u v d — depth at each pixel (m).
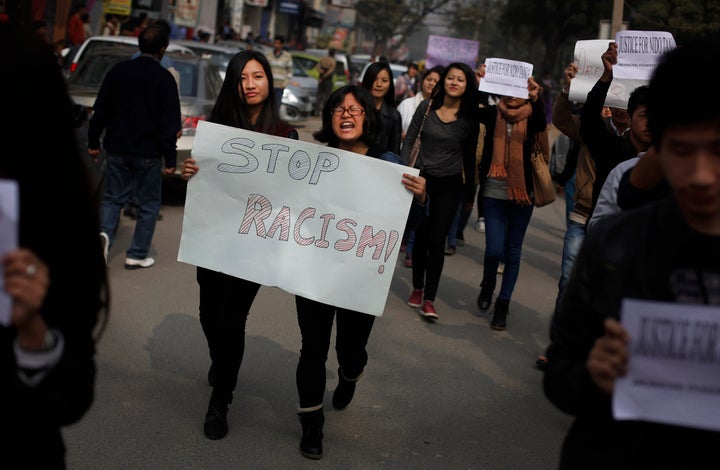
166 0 23.41
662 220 1.78
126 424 4.12
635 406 1.70
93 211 1.88
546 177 6.00
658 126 1.72
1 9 8.58
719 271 1.72
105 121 6.79
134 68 6.70
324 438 4.17
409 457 4.06
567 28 35.97
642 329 1.68
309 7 60.00
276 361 5.16
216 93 10.32
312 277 3.84
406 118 8.70
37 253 1.78
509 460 4.13
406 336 5.98
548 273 8.79
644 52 4.90
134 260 7.02
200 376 4.83
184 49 12.19
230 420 4.27
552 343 1.99
